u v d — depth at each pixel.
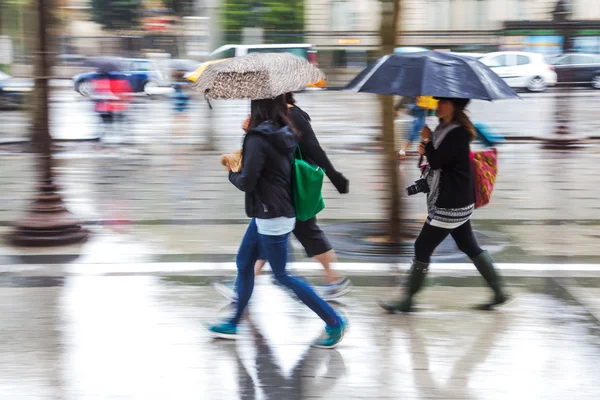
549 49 14.98
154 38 24.91
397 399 4.30
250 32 15.84
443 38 15.16
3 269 6.83
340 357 4.88
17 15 22.12
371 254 7.27
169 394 4.36
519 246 7.69
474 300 5.98
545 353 4.94
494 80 5.25
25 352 4.94
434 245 5.51
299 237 5.93
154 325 5.43
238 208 9.70
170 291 6.20
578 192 10.77
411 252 7.31
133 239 8.00
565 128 15.24
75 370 4.67
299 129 5.49
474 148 14.99
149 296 6.07
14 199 10.44
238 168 4.83
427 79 5.09
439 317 5.60
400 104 7.59
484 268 5.64
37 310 5.73
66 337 5.20
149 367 4.72
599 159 14.08
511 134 17.55
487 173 5.49
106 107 17.08
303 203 4.80
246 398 4.32
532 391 4.40
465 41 15.20
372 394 4.36
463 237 5.62
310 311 5.71
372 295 6.12
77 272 6.74
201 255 7.34
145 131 18.50
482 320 5.54
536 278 6.57
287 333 5.29
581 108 23.05
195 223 8.80
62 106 23.80
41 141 7.73
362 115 22.52
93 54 26.14
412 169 12.29
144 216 9.23
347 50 15.20
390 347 5.04
